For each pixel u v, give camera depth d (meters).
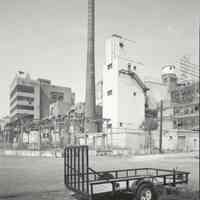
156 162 25.95
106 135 49.78
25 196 9.12
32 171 17.23
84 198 7.89
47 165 21.89
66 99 75.25
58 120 52.78
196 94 48.59
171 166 21.06
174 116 53.94
